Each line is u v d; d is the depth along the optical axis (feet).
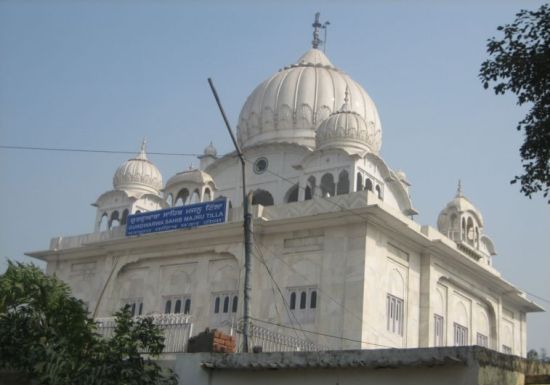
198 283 111.24
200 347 57.36
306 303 100.42
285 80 141.18
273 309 102.53
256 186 132.16
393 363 42.01
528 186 47.14
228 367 49.24
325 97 137.69
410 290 106.32
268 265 105.70
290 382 46.65
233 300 106.73
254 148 133.49
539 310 142.31
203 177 124.06
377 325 96.94
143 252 119.44
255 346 66.44
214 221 109.40
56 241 132.67
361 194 101.09
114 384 50.16
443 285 114.62
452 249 111.65
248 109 142.82
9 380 51.65
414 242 108.06
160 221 116.06
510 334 137.39
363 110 139.13
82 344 53.52
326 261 100.37
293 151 130.00
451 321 114.83
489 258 145.07
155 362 53.36
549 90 45.01
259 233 107.24
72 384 50.44
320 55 151.74
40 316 54.60
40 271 57.47
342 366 44.11
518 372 41.88
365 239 98.12
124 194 137.39
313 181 118.42
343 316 95.91
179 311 112.16
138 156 144.97
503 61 45.34
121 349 52.34
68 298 56.49
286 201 127.44
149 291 116.57
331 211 100.42
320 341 96.53
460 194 136.05
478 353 39.50
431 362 40.68
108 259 123.54
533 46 45.14
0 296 54.85
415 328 105.81
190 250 113.60
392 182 128.88
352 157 114.32
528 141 46.11
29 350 51.65
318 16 160.86
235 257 108.17
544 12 44.55
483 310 127.75
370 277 97.35
